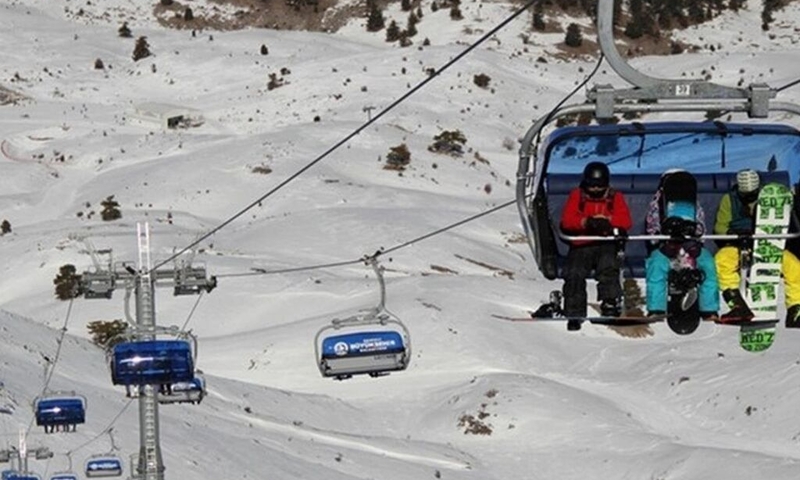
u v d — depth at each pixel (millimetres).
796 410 139250
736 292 31141
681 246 31031
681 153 32875
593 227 31016
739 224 31141
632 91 28500
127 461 108438
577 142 32469
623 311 32750
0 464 97562
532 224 32438
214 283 80875
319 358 57688
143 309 80062
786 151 32594
